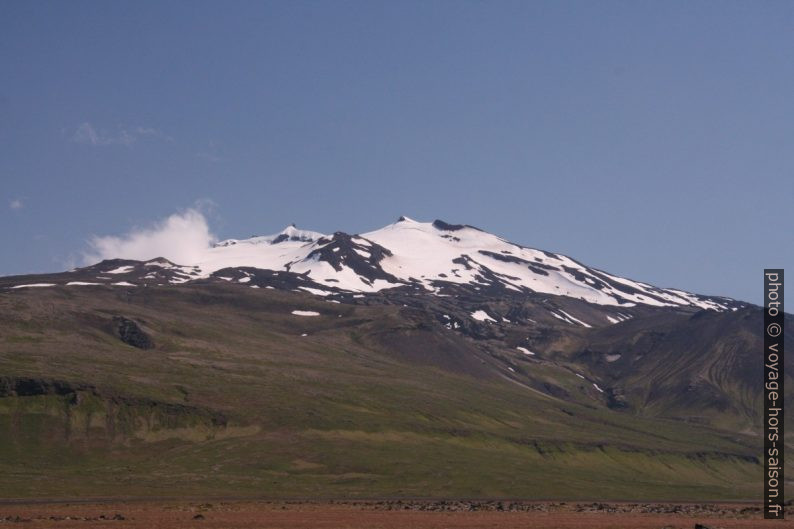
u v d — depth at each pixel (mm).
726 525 138750
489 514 157875
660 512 178375
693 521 148500
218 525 121250
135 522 124062
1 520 123375
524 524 134500
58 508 152250
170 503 172750
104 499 184375
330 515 146500
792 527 138375
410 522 134000
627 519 151000
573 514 165750
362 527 123188
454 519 141875
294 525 123875
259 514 146125
